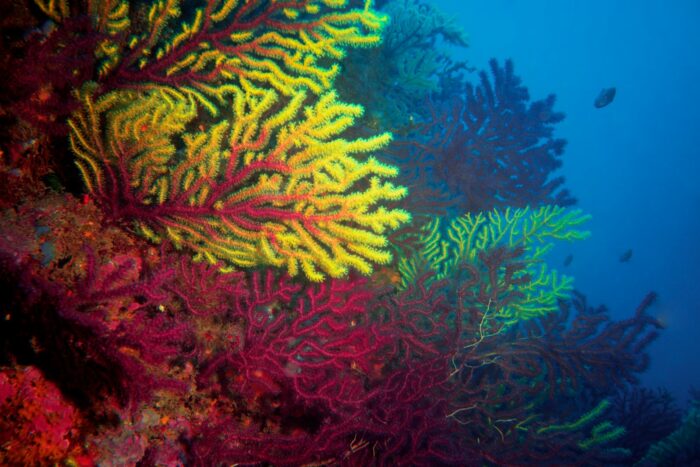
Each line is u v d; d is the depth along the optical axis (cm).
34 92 230
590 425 777
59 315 186
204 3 333
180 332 218
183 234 282
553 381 637
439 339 542
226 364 308
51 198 246
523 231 663
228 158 260
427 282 598
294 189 262
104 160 253
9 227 219
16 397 197
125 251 270
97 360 203
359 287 397
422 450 399
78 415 213
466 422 501
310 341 328
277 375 308
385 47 724
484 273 679
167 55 278
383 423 356
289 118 254
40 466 198
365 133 536
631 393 909
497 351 554
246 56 284
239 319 321
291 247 277
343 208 262
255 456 280
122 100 270
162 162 256
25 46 232
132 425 233
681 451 763
